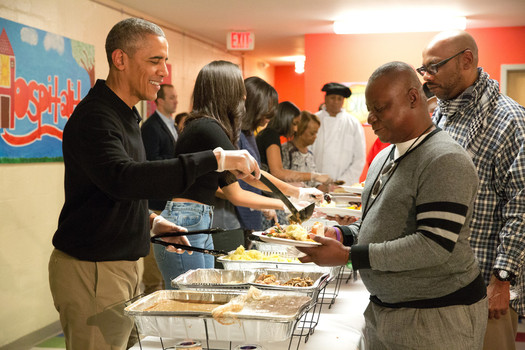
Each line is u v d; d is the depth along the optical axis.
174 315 1.44
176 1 5.42
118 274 1.79
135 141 1.84
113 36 1.79
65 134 1.71
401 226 1.56
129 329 1.84
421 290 1.57
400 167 1.58
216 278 2.03
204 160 1.60
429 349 1.57
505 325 2.18
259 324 1.41
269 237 1.68
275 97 3.29
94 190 1.73
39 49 4.14
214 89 2.39
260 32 7.23
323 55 7.22
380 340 1.72
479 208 2.14
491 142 2.12
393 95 1.54
